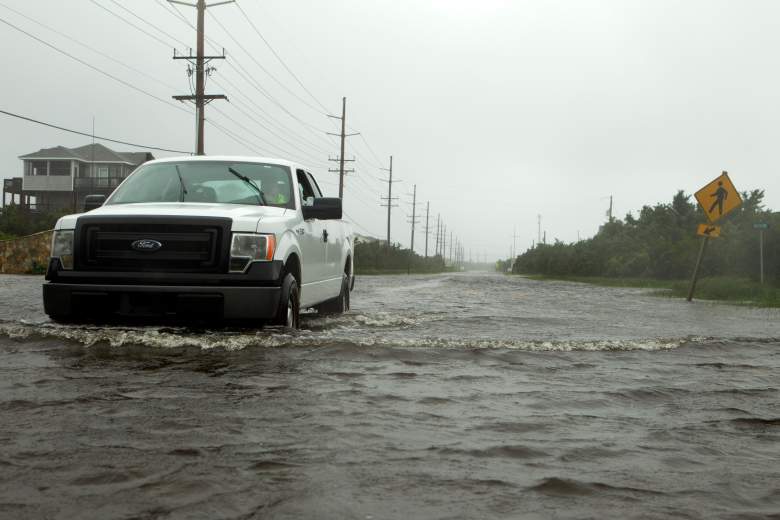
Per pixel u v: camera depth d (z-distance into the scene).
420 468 2.53
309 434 2.97
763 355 6.15
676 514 2.14
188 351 5.22
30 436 2.83
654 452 2.87
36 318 7.11
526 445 2.90
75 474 2.35
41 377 4.13
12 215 32.78
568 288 23.89
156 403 3.50
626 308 12.46
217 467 2.46
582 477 2.49
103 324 6.13
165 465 2.47
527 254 95.31
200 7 30.42
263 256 5.88
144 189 7.12
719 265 28.81
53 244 6.00
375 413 3.41
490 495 2.26
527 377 4.65
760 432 3.28
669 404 3.92
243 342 5.50
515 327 8.03
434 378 4.47
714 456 2.84
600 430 3.23
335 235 8.89
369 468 2.51
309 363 4.86
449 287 22.12
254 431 2.99
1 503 2.07
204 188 7.08
